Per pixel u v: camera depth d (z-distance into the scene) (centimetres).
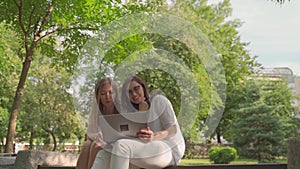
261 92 2152
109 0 886
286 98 2250
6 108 1642
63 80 1698
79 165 343
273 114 2147
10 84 1527
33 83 1775
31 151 515
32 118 1781
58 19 910
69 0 870
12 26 995
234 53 2655
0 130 1722
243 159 2144
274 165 414
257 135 2014
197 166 400
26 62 921
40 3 882
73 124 1791
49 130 1884
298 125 2214
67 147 2123
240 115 2206
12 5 929
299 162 313
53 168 492
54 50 1052
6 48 1205
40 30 942
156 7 1058
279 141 2027
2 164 608
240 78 2588
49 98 1744
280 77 2442
